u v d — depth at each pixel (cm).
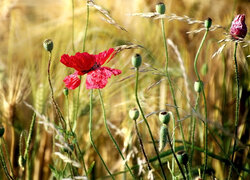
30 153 163
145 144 163
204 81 173
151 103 169
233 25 139
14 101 162
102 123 168
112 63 173
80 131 167
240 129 165
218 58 172
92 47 177
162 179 152
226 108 167
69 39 181
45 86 166
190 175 140
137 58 135
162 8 142
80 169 161
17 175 161
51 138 163
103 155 167
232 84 168
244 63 166
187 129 165
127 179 160
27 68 173
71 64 140
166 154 150
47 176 163
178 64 177
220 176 160
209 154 151
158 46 181
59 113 143
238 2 180
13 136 160
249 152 159
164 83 168
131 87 170
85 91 166
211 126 163
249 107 165
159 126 166
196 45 179
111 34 179
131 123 161
